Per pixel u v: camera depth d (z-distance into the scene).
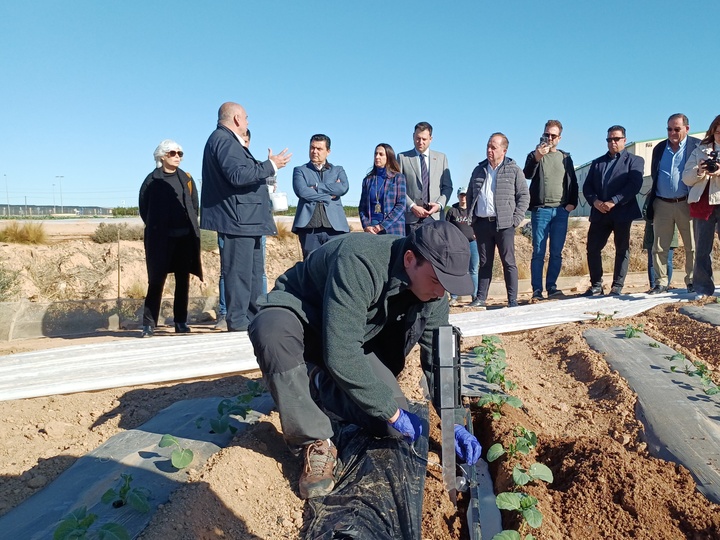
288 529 2.77
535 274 9.05
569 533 2.73
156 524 2.50
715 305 6.52
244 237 6.65
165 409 4.07
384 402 2.91
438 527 2.80
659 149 7.91
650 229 8.77
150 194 7.00
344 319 2.80
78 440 3.74
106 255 14.40
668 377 4.51
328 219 7.32
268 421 3.67
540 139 8.62
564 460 3.30
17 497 3.01
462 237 2.74
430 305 3.24
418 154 7.91
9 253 13.04
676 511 2.88
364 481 2.95
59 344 7.08
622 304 7.46
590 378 4.83
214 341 6.20
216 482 2.86
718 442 3.47
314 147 7.28
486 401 3.86
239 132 6.56
